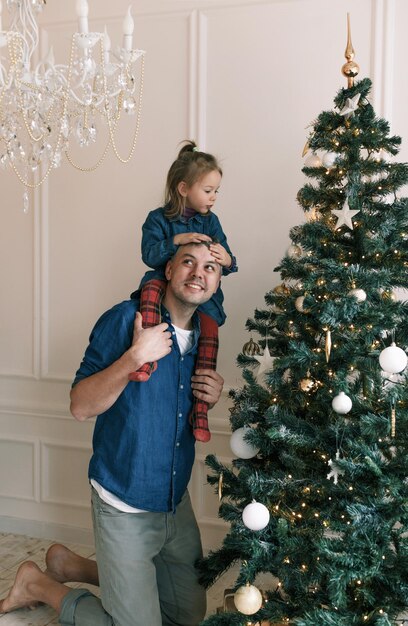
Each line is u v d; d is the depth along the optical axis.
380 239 2.09
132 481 2.38
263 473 2.25
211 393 2.48
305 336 2.28
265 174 3.15
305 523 2.17
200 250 2.37
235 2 3.14
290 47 3.08
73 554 2.90
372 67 2.95
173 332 2.44
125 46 2.46
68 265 3.52
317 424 2.27
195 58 3.21
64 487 3.60
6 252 3.63
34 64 3.49
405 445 2.08
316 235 2.26
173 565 2.61
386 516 1.97
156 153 3.32
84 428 3.54
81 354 3.53
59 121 2.71
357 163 2.21
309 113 3.07
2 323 3.67
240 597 2.05
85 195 3.47
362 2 2.96
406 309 2.10
